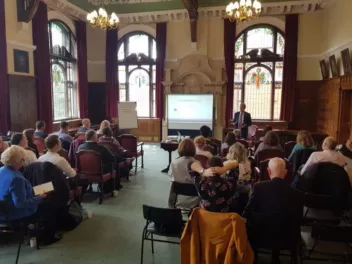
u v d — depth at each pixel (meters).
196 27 9.76
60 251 3.16
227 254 2.15
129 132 10.70
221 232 2.19
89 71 10.79
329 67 8.49
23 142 3.79
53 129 8.62
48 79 8.11
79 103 10.10
